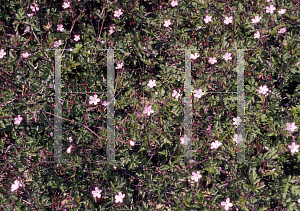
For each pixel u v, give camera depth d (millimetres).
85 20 3443
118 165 2885
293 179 2600
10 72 2916
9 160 2768
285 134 2783
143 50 3174
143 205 2816
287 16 3148
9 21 3219
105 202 2869
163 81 3188
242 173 2883
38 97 2814
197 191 2766
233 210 2775
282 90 3127
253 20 3035
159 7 3311
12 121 2879
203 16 3225
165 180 2891
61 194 2924
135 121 2873
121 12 3133
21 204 2607
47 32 3271
